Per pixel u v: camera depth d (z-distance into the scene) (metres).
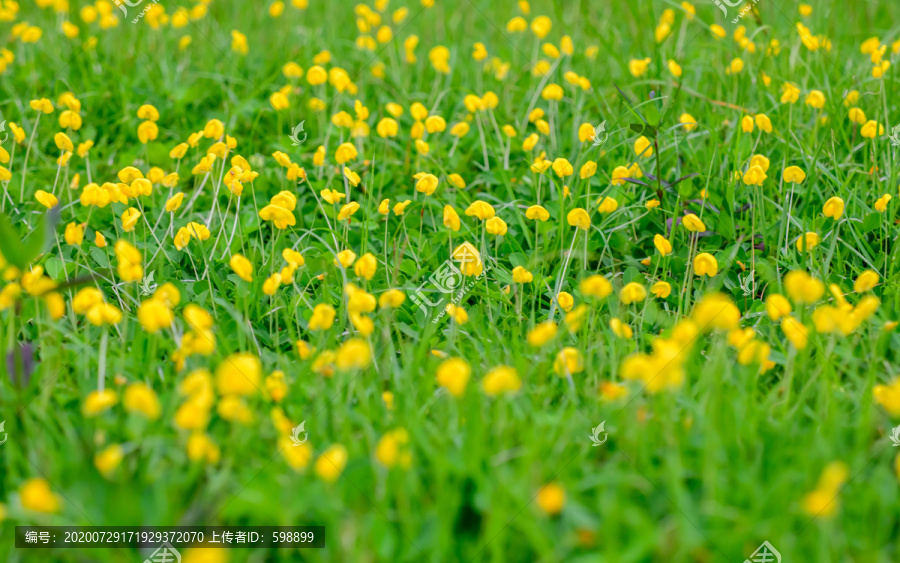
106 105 3.58
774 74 3.41
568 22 4.33
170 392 1.64
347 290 1.66
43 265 2.25
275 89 3.75
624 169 2.54
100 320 1.60
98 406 1.41
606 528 1.28
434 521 1.36
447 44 4.23
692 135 2.96
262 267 2.23
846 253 2.45
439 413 1.63
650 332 2.12
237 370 1.37
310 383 1.72
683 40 4.05
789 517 1.32
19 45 4.02
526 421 1.61
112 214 2.71
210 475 1.42
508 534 1.37
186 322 1.92
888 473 1.48
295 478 1.39
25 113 3.46
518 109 3.63
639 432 1.49
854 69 3.54
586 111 3.41
